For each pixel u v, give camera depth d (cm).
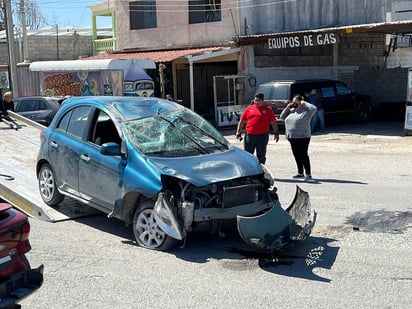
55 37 2895
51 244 601
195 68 2256
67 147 689
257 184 590
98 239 619
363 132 1702
